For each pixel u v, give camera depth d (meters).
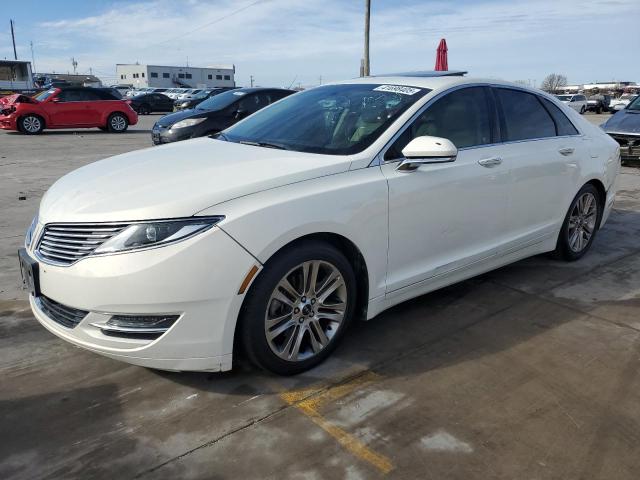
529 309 3.93
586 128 4.89
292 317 2.92
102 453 2.42
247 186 2.72
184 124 10.24
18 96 17.05
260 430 2.58
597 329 3.64
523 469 2.34
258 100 10.94
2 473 2.30
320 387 2.93
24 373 3.05
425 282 3.53
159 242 2.51
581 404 2.81
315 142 3.43
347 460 2.38
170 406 2.76
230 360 2.73
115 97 18.25
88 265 2.54
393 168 3.23
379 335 3.51
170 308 2.54
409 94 3.63
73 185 3.06
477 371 3.10
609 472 2.34
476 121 3.83
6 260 4.86
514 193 3.98
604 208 5.07
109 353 2.64
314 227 2.82
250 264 2.62
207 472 2.31
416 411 2.73
